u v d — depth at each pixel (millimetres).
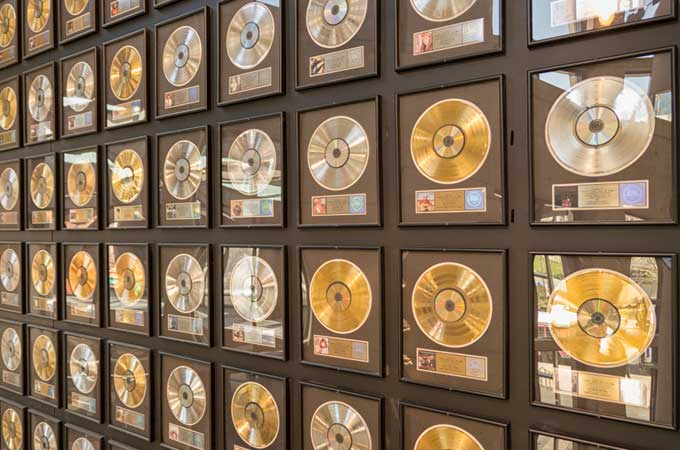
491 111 1228
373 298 1394
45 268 2172
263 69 1571
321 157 1474
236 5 1630
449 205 1282
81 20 2021
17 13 2266
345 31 1429
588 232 1128
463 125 1264
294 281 1535
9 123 2311
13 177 2293
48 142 2160
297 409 1535
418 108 1325
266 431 1584
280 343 1553
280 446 1556
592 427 1124
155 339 1846
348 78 1416
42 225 2180
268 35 1562
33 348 2232
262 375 1592
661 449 1055
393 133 1362
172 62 1770
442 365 1298
